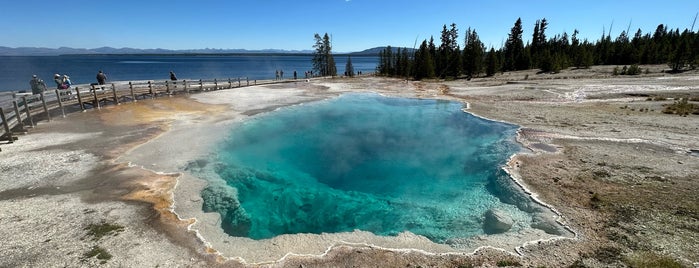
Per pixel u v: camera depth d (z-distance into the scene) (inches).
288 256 255.0
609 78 1327.5
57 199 334.3
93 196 343.6
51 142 523.2
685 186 352.5
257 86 1326.3
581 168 416.2
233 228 329.1
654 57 1819.6
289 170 488.4
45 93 652.7
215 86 1192.2
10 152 473.4
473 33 2365.9
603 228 280.2
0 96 704.4
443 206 366.0
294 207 385.4
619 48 2015.3
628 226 280.2
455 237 297.9
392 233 318.7
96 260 240.4
